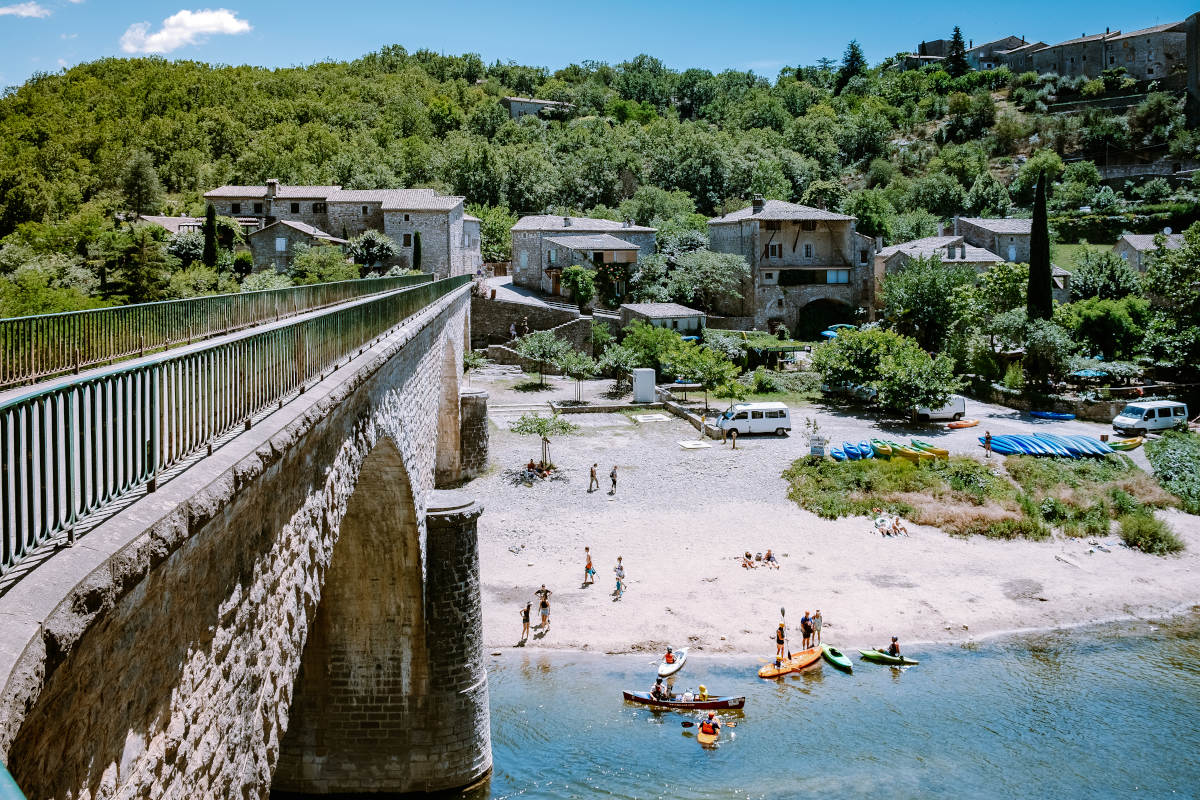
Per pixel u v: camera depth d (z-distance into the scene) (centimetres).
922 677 2927
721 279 9031
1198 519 4478
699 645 3116
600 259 9162
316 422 1138
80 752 591
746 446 5503
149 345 1859
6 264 5756
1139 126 16200
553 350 7144
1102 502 4431
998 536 4169
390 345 1775
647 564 3769
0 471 563
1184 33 18212
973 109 18450
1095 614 3444
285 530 1032
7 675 453
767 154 16075
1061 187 14412
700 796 2222
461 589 2238
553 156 15400
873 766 2377
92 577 568
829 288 9194
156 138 14900
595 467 4731
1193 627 3344
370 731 2194
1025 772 2361
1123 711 2702
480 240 11269
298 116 17438
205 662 796
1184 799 2244
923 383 5934
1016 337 6806
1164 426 5738
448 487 4694
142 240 5472
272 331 1115
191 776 772
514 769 2339
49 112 15525
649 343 7412
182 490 737
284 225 8619
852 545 4034
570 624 3238
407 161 14300
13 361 1436
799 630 3241
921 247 9806
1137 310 7544
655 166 15100
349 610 2173
